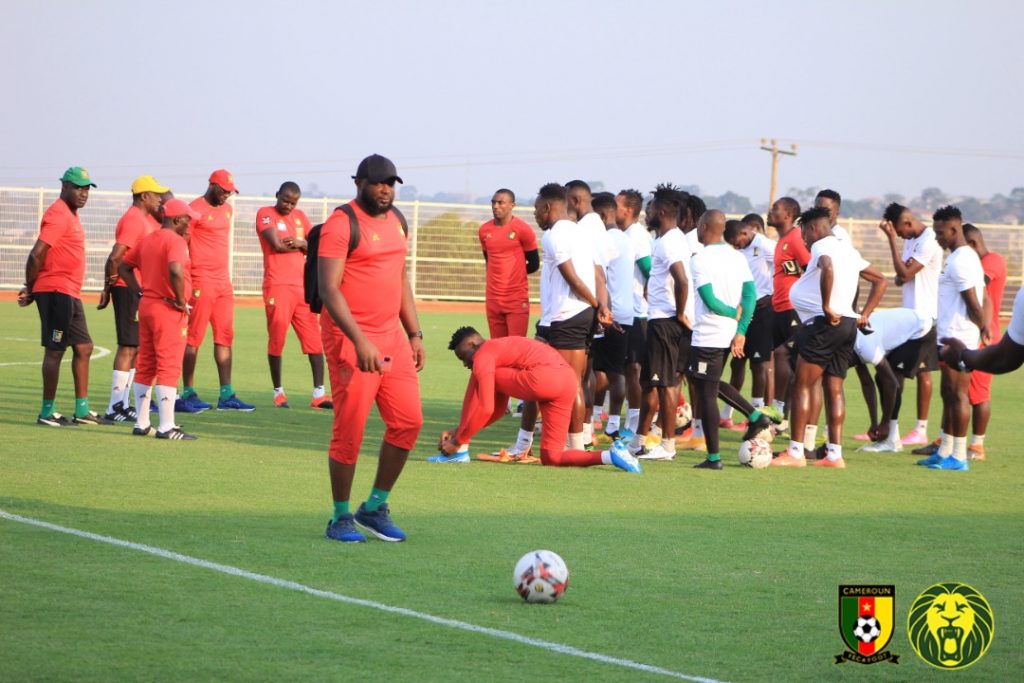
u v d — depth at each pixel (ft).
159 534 58.29
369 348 55.83
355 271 57.67
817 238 89.51
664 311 90.89
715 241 87.51
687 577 53.21
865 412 129.90
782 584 52.37
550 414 84.28
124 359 101.09
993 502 75.92
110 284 100.83
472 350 85.10
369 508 59.36
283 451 88.07
